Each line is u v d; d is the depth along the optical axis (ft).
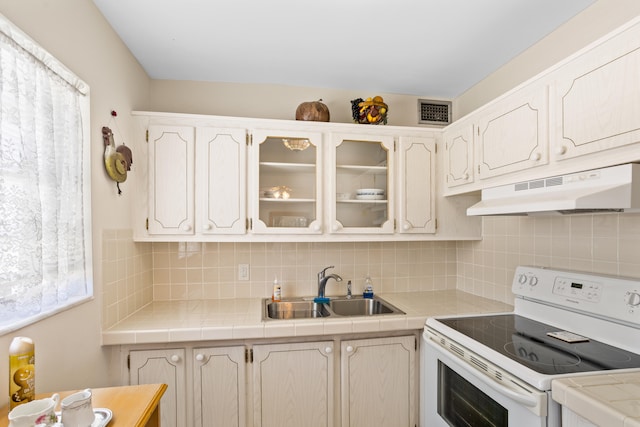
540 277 5.30
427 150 6.84
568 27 5.09
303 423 5.49
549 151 4.33
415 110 7.89
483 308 6.30
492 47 5.85
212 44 5.68
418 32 5.36
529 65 5.85
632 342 3.98
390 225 6.67
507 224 6.51
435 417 5.20
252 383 5.39
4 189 2.93
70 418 2.61
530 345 4.28
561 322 4.93
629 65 3.32
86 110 4.37
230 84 7.12
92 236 4.52
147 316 5.71
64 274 3.90
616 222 4.50
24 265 3.10
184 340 5.05
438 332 5.13
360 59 6.23
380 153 6.79
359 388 5.67
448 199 6.98
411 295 7.48
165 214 5.94
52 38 3.66
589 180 3.71
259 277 7.20
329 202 6.47
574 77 3.95
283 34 5.40
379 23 5.13
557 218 5.41
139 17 4.91
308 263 7.38
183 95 6.97
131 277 5.81
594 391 2.99
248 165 6.24
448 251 7.98
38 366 3.43
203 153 6.06
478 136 5.80
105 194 4.89
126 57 5.68
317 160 6.44
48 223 3.54
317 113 6.56
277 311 6.85
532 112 4.58
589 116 3.75
